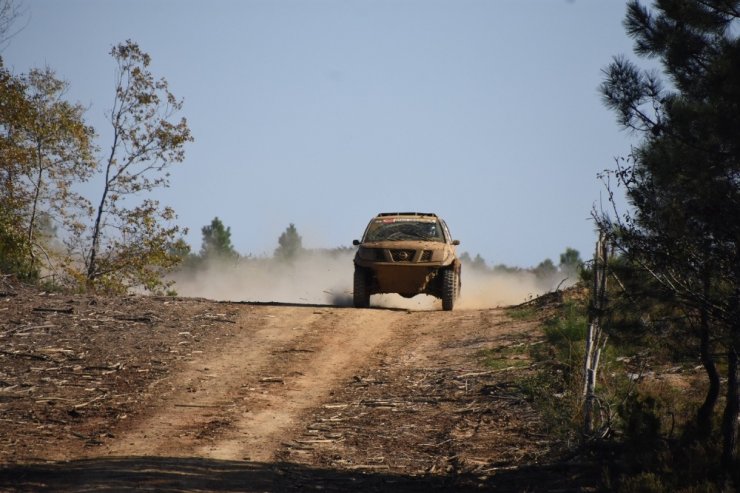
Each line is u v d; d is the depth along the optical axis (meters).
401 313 68.62
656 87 28.28
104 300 65.44
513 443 34.78
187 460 31.70
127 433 35.59
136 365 48.03
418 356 52.50
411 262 70.81
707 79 25.94
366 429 37.28
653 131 27.48
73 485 28.02
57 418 37.44
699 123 25.27
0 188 94.94
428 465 32.31
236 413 39.62
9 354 48.09
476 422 38.03
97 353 49.97
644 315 28.36
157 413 39.12
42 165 96.88
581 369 41.06
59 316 58.12
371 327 62.12
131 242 106.88
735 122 24.72
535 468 31.41
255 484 29.23
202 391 43.62
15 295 63.47
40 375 44.69
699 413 30.89
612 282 31.64
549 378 42.91
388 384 45.59
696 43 27.61
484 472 31.17
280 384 45.72
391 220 77.25
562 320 54.03
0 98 92.69
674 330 28.23
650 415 31.00
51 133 95.81
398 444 35.06
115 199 105.38
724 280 26.47
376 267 71.06
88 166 99.94
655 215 26.61
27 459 31.09
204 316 62.59
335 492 28.84
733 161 25.31
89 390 42.56
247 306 68.69
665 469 27.97
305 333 59.03
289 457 33.00
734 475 27.31
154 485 28.27
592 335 38.28
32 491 27.22
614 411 35.56
